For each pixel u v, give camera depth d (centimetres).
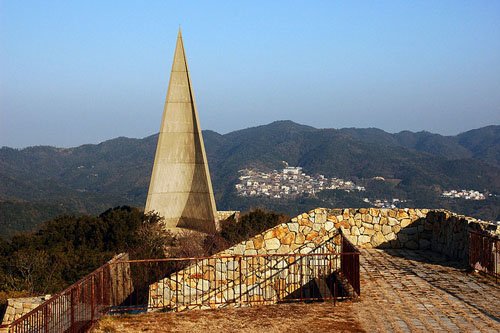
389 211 1337
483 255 1027
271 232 1184
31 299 1603
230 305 1111
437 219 1291
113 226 2642
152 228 2600
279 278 1166
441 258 1198
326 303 848
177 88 2897
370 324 729
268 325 744
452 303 823
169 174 2919
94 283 801
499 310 780
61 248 2416
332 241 1202
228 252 1144
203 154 2889
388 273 1045
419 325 715
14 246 2477
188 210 2958
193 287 1102
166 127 2898
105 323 776
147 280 1438
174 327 749
